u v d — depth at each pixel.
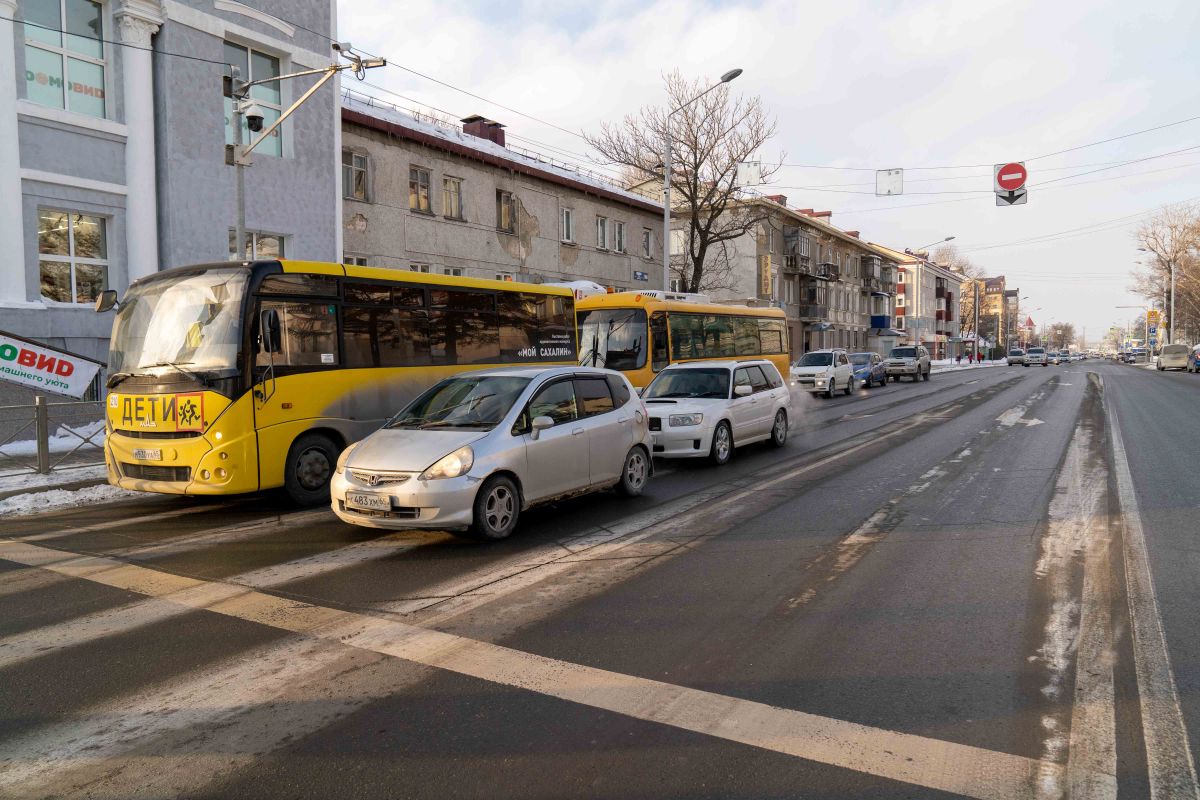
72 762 3.23
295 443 8.76
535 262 27.67
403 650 4.39
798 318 52.97
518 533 7.19
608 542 6.82
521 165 26.41
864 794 2.93
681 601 5.20
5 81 12.94
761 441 13.73
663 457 11.74
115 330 8.88
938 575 5.72
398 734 3.43
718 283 43.41
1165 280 73.25
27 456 11.32
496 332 11.99
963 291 119.25
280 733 3.46
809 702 3.71
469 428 7.13
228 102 16.42
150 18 14.89
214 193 16.14
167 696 3.84
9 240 13.04
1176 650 4.28
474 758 3.22
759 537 6.95
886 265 73.88
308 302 9.04
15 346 11.74
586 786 3.01
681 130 31.56
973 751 3.24
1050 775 3.06
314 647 4.46
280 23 17.30
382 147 21.53
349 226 20.61
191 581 5.82
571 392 8.11
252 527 7.75
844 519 7.63
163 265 15.47
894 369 39.53
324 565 6.20
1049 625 4.68
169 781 3.08
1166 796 2.91
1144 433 14.16
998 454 11.84
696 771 3.11
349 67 11.95
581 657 4.27
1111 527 7.05
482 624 4.80
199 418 8.03
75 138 14.01
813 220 51.97
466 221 24.48
